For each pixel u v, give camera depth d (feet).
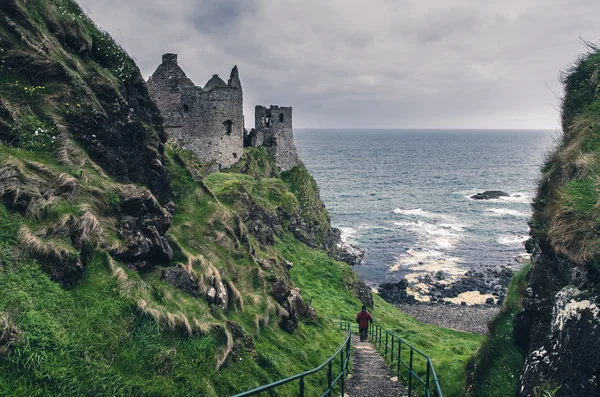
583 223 34.60
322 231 189.47
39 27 47.24
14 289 28.63
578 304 32.60
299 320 74.49
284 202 158.71
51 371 26.08
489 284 188.85
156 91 156.04
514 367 42.47
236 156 165.07
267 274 68.80
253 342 50.88
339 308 107.65
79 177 40.73
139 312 35.53
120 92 54.60
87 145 45.37
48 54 45.83
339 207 348.38
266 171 186.29
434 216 313.73
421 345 85.61
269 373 46.96
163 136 66.80
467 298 174.19
